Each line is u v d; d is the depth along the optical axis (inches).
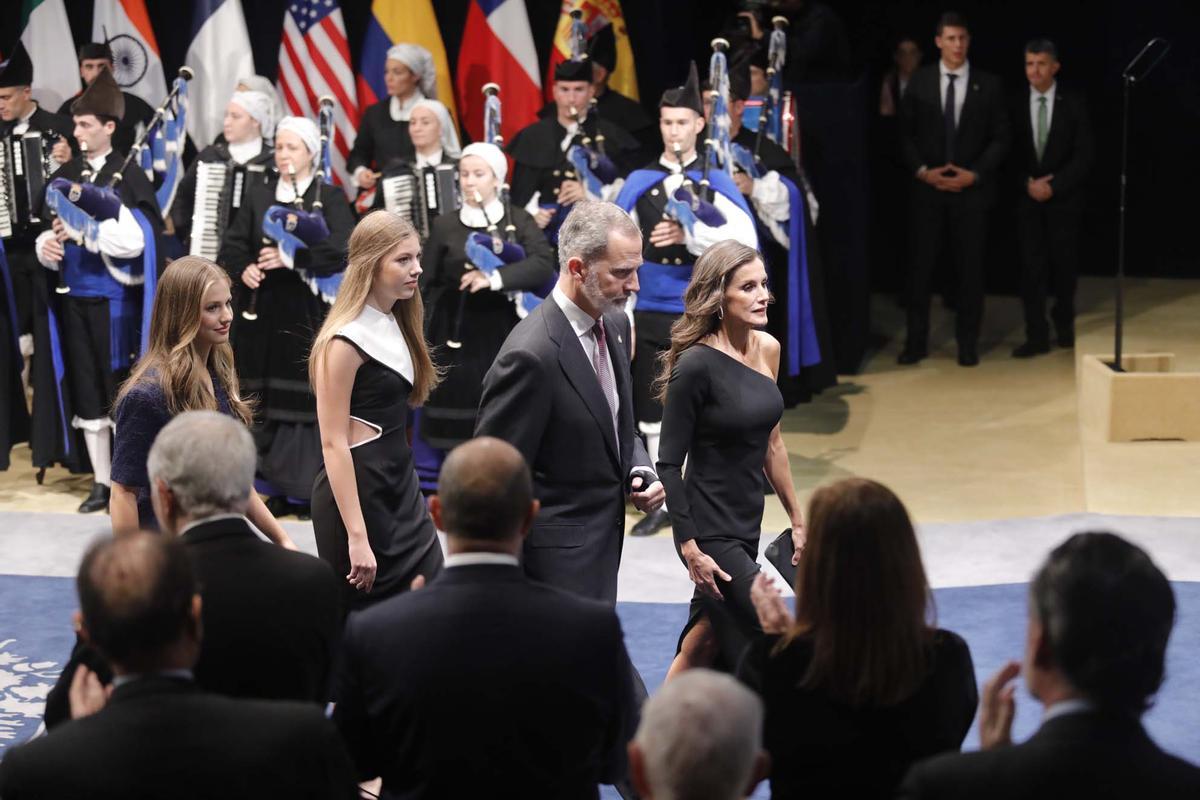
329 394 661.3
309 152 1077.8
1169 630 365.1
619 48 1339.8
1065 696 363.9
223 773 363.3
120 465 610.2
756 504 679.1
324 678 470.9
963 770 356.8
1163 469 1138.7
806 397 1390.3
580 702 419.8
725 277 666.8
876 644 414.0
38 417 1145.4
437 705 413.1
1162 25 1684.3
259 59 1389.0
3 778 362.9
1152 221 1754.4
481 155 1056.2
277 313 1082.1
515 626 418.3
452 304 1078.4
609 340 651.5
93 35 1321.4
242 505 467.8
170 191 1159.6
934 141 1485.0
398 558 689.6
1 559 992.2
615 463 642.8
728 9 1555.1
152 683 371.2
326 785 373.7
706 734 337.4
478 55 1339.8
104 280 1088.2
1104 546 369.4
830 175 1448.1
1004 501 1105.4
